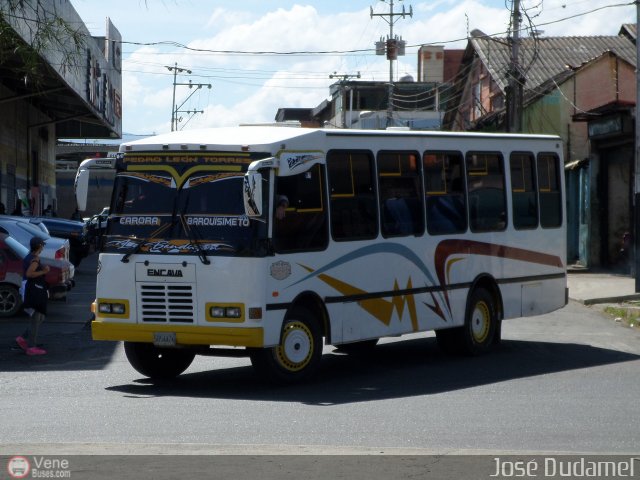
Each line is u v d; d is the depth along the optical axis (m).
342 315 14.83
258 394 13.50
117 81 51.84
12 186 40.94
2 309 23.25
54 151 53.72
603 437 10.52
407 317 16.05
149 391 13.82
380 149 15.69
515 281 18.50
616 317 24.84
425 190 16.55
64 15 32.09
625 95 41.97
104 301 14.20
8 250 23.30
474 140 17.70
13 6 17.47
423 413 11.95
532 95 45.41
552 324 23.39
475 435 10.59
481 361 17.06
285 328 14.04
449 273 16.97
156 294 13.84
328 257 14.58
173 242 13.79
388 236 15.70
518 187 18.62
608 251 40.28
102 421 11.36
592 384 14.45
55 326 21.78
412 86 82.31
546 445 10.09
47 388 14.07
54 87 36.50
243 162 13.66
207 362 16.97
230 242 13.52
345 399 13.06
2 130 38.69
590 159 40.34
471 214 17.53
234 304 13.43
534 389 13.97
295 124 17.84
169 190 13.96
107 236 14.25
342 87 81.31
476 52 58.47
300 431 10.77
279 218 13.75
